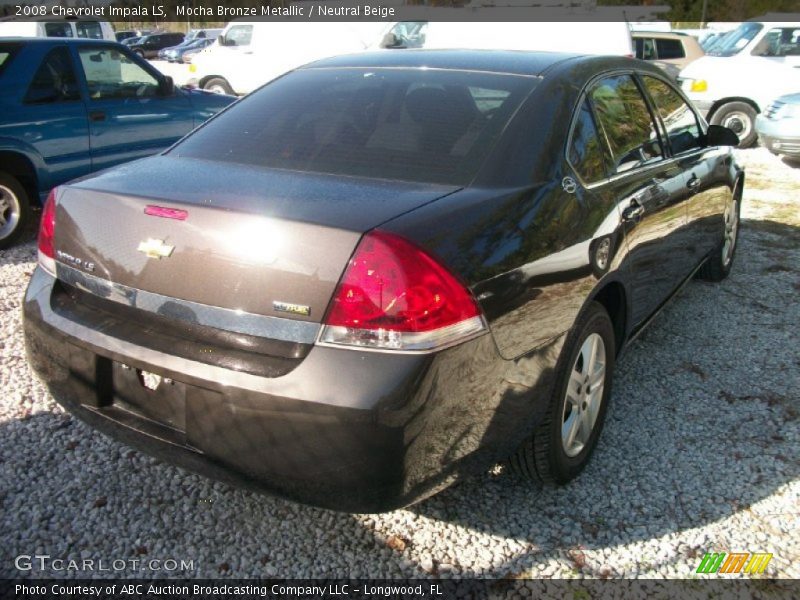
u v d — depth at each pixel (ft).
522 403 8.14
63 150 20.42
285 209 7.38
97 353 7.95
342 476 6.92
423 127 9.11
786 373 13.06
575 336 8.95
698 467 10.25
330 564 8.34
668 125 13.01
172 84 23.35
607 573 8.29
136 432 7.89
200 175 8.59
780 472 10.17
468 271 7.27
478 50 11.49
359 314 6.81
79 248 8.32
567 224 8.76
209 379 7.14
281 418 6.89
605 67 11.26
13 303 15.29
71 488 9.34
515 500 9.47
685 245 13.44
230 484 7.51
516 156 8.71
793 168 32.09
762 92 36.50
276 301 7.04
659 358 13.58
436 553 8.53
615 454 10.50
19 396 11.35
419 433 6.96
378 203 7.57
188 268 7.45
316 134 9.37
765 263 19.22
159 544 8.54
